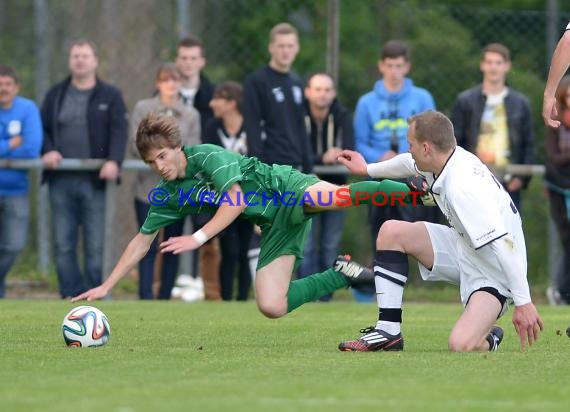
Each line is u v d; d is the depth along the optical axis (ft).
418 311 84.28
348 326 69.15
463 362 49.16
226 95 93.04
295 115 91.97
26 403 37.06
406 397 38.91
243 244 94.17
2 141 92.43
